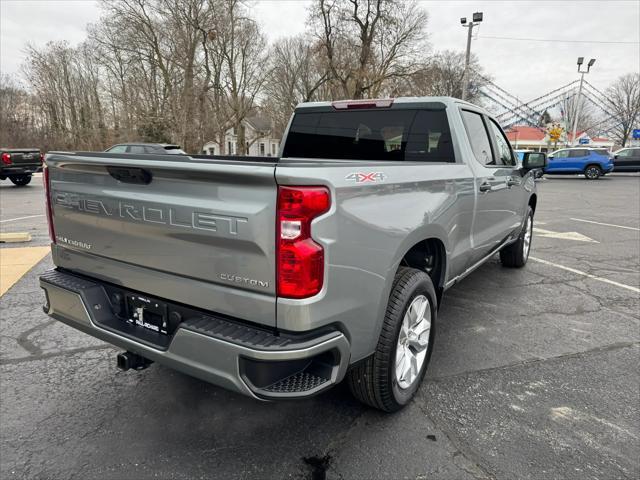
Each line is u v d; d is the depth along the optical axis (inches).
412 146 148.5
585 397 115.4
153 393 117.1
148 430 101.6
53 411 108.7
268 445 96.3
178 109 1182.9
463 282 214.2
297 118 173.9
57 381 122.7
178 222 81.6
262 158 92.7
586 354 139.9
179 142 1171.3
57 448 95.2
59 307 105.0
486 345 145.7
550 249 291.6
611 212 477.1
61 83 1923.0
